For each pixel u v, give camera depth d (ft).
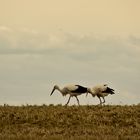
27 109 315.99
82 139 260.62
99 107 318.04
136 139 265.13
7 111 311.47
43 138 262.47
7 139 260.83
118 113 306.14
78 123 295.69
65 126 292.61
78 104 325.62
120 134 276.21
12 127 291.38
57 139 261.24
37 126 293.43
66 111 310.65
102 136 268.82
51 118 301.43
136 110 311.88
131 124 295.28
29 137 264.52
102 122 297.33
